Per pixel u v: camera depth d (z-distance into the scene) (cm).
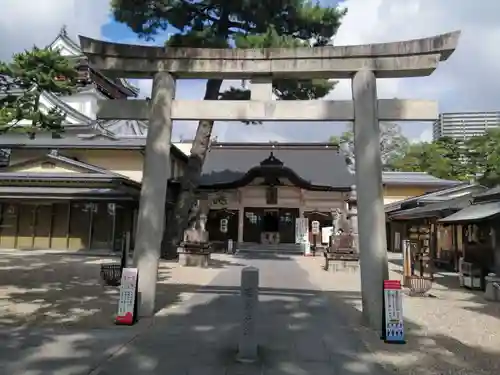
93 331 680
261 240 3291
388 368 537
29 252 2261
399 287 672
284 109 835
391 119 817
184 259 1839
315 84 1883
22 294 1009
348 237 1761
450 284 1402
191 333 680
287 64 835
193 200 2116
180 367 521
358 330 728
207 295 1063
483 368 544
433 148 4328
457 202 1659
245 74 856
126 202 2391
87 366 517
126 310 739
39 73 1056
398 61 809
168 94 855
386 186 3234
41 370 499
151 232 820
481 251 1307
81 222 2461
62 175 2416
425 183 3169
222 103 846
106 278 1175
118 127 3678
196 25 1917
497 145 2522
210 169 3672
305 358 570
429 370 533
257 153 3878
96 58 862
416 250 1393
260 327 738
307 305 952
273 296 1067
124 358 550
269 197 3338
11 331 667
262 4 1777
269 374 506
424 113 809
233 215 3441
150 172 836
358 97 812
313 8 1828
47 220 2472
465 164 4088
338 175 3522
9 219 2480
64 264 1716
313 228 2806
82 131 3152
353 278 1508
